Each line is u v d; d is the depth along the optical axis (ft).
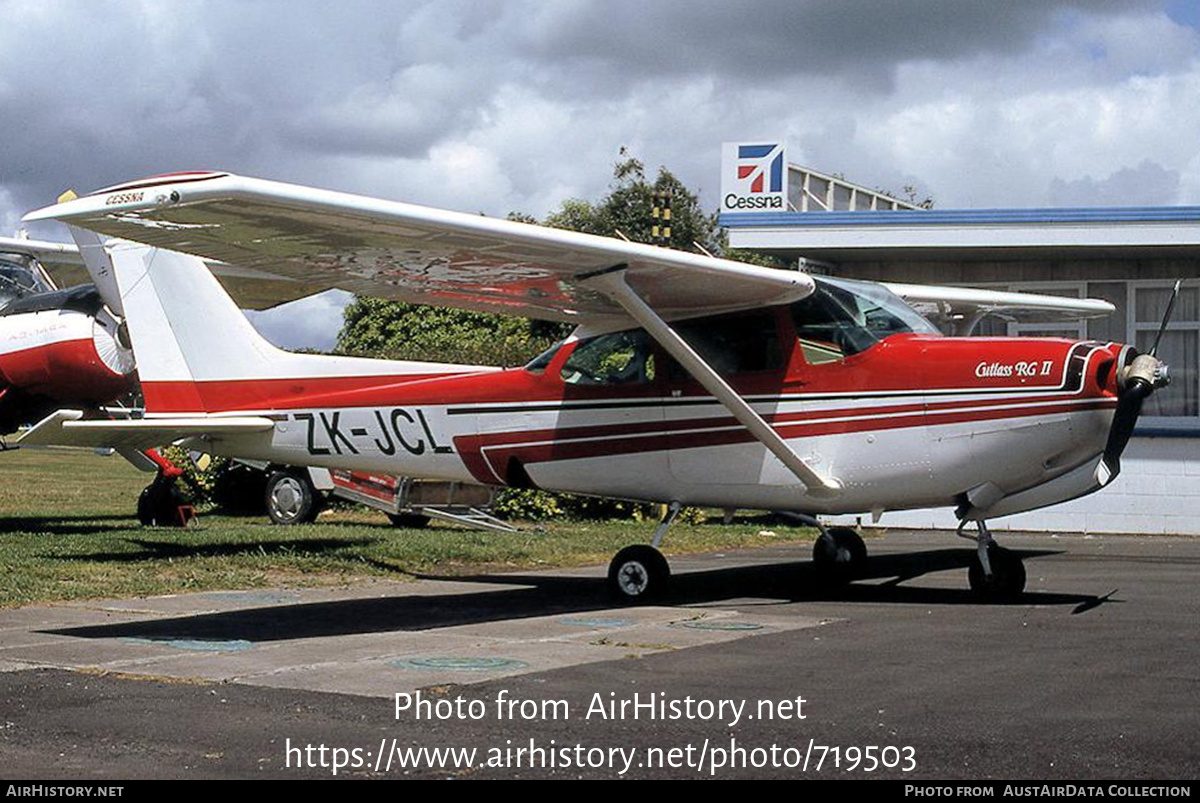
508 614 27.22
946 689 18.66
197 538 39.47
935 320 40.45
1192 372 52.60
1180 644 22.68
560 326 77.61
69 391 43.27
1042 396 26.81
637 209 131.34
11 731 16.22
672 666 20.57
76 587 29.53
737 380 29.68
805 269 55.42
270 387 36.70
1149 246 49.65
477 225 24.02
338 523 48.70
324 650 22.17
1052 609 27.53
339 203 22.02
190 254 25.66
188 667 20.42
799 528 50.65
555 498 51.72
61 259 49.44
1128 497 50.44
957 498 28.37
